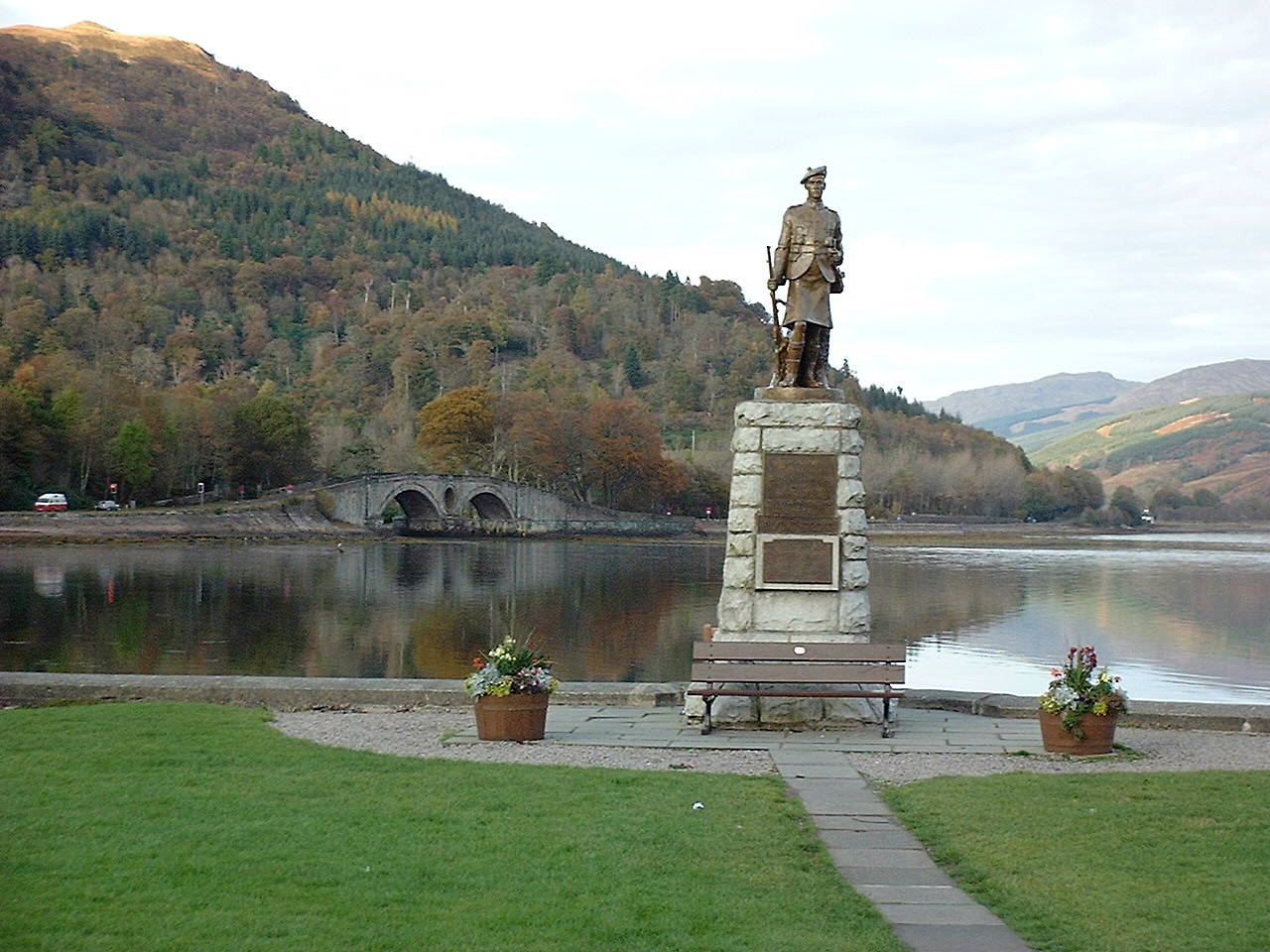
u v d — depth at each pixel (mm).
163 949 9391
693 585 85688
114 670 42594
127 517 115562
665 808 13859
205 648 49188
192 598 68000
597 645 52469
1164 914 10617
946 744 19047
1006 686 41406
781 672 19719
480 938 9781
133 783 14617
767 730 20234
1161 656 50906
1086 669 18453
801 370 21734
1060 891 11250
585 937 9867
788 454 21203
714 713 20500
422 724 20172
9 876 11016
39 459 121812
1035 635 58594
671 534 172625
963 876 11812
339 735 18828
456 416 171500
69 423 125812
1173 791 14906
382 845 12109
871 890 11445
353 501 142125
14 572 79750
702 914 10453
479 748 17953
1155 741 19562
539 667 18875
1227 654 51938
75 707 20703
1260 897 11023
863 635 21016
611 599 74688
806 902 10859
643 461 179875
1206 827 13250
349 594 73750
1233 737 20000
